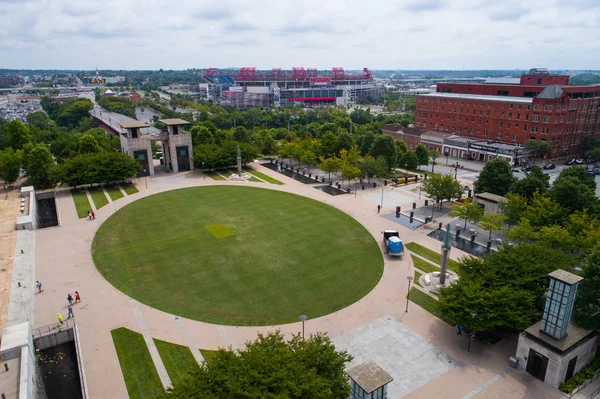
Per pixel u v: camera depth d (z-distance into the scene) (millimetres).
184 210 77688
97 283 50969
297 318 43875
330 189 93750
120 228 68875
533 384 34688
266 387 24938
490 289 39344
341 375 28938
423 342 40094
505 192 77250
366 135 122188
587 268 37031
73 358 39625
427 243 63844
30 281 51344
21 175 109125
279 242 63094
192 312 44875
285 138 153250
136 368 36375
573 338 34719
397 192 91875
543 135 119438
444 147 135500
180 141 108688
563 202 62625
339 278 52438
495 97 134500
